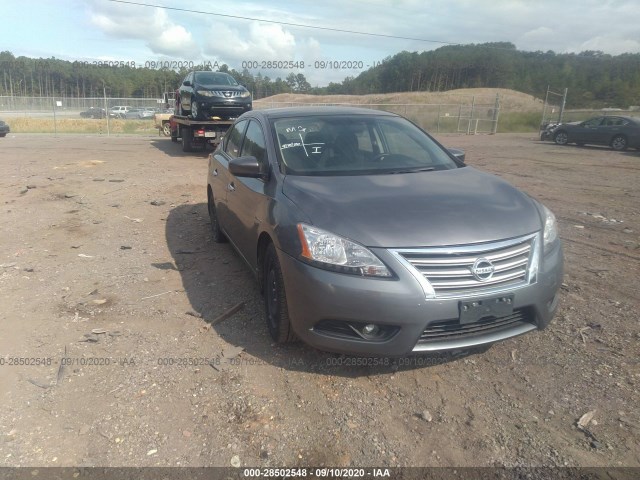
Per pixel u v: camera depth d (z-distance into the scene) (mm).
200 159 14961
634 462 2555
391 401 3074
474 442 2721
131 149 18031
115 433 2799
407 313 2922
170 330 3943
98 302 4457
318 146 4301
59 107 34125
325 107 5203
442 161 4469
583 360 3455
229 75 17000
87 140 22922
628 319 4051
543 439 2727
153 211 7930
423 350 3021
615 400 3021
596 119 21484
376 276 2957
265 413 2957
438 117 34219
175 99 20516
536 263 3207
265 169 4145
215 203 5973
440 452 2654
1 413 2971
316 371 3387
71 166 12891
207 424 2865
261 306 4367
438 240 3008
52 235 6578
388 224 3094
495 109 33906
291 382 3264
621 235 6605
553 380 3240
